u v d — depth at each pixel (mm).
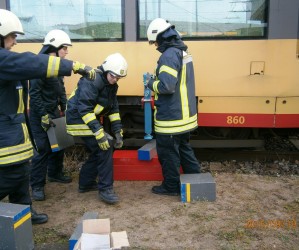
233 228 3066
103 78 3387
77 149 5273
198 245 2830
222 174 4336
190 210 3398
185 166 3857
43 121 3543
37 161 3662
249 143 4867
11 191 2760
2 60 2330
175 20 4410
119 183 4129
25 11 4586
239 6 4309
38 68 2342
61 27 4570
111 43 4492
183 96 3426
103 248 2410
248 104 4406
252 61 4348
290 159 4836
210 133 5078
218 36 4383
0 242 2498
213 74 4414
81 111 3342
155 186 3889
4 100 2525
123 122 5066
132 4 4398
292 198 3641
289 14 4234
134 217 3307
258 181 4098
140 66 4488
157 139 3564
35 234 3041
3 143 2543
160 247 2811
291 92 4352
